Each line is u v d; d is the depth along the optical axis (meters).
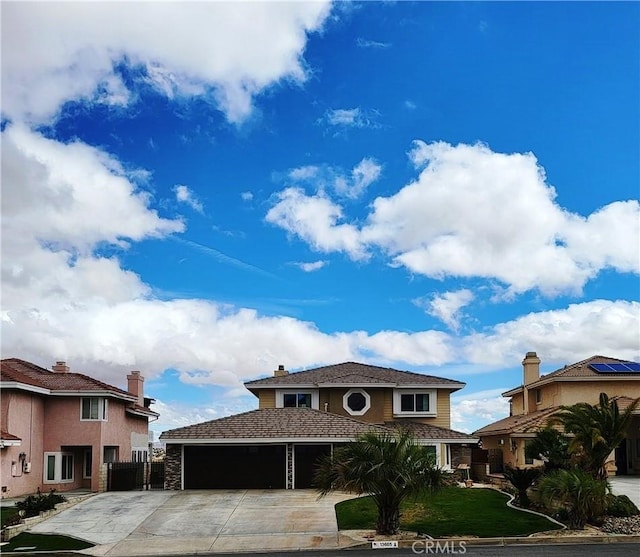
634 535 20.30
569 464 24.95
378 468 20.11
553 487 21.75
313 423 35.66
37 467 36.28
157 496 31.31
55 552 20.47
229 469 34.53
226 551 20.25
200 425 35.47
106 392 37.53
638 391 38.91
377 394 43.88
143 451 48.16
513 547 19.20
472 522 22.17
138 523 24.77
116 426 40.69
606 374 38.94
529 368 45.03
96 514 26.58
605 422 23.92
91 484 37.47
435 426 42.03
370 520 23.31
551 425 26.55
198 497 30.72
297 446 34.72
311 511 26.16
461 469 35.44
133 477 36.00
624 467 38.16
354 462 20.62
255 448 34.78
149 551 20.56
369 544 19.91
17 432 34.16
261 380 44.91
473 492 27.91
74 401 37.69
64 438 37.22
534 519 22.47
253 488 34.22
